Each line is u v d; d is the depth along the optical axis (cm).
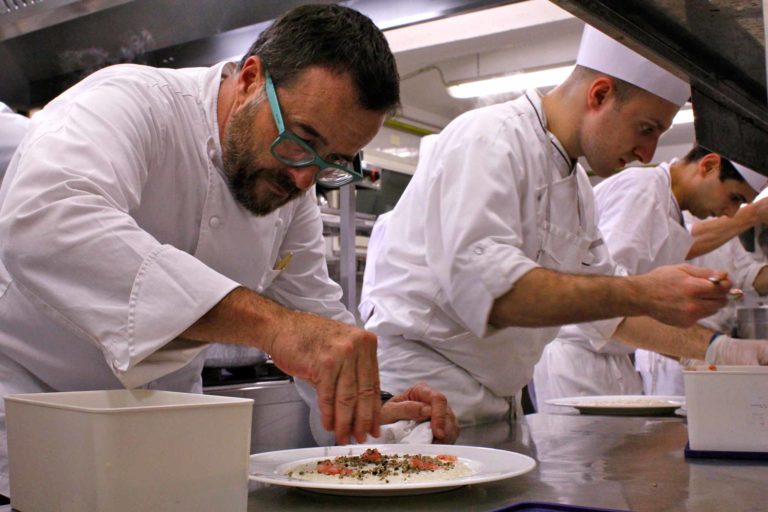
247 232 126
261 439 191
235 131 110
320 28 103
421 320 172
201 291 84
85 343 117
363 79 101
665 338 203
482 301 148
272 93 103
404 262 176
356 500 89
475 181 153
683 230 253
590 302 139
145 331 83
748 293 348
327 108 101
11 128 182
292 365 84
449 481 86
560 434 151
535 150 165
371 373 85
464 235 149
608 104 163
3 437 116
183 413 69
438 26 267
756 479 100
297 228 150
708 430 118
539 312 143
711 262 344
